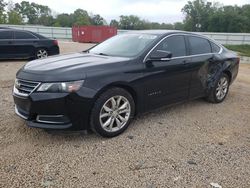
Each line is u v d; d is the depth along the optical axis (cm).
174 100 565
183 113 599
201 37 636
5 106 586
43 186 338
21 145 428
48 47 1338
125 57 503
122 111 473
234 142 473
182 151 432
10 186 336
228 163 404
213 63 641
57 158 397
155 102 527
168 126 523
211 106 658
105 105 448
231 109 646
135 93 488
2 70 1012
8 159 390
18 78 452
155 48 521
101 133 451
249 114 618
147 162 396
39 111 421
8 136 453
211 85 648
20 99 438
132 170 376
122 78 461
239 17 8150
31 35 1298
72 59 491
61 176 358
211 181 360
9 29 1259
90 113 438
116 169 377
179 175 369
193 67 586
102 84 437
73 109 421
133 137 470
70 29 4359
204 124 544
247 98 755
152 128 510
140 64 491
